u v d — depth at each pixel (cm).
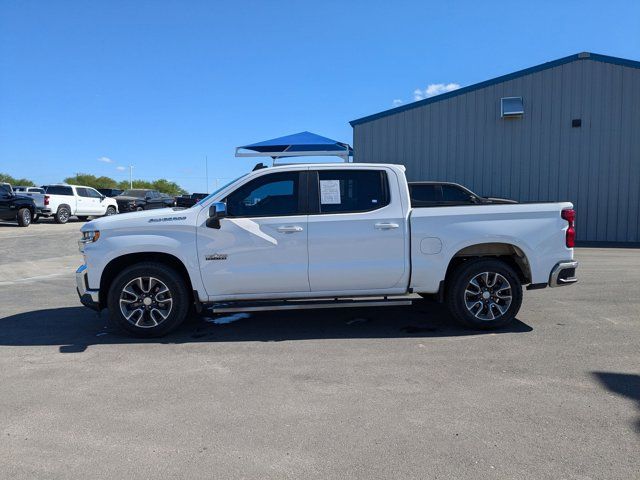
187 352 517
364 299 580
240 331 597
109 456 315
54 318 671
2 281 976
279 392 410
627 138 1521
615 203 1540
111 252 552
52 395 407
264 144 1441
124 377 446
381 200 575
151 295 565
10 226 2436
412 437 334
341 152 1438
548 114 1564
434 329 596
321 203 571
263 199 574
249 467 301
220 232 557
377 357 495
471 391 407
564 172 1565
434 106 1638
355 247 565
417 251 568
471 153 1619
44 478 292
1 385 430
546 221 579
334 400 393
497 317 581
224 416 367
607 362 472
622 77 1513
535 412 368
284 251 561
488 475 289
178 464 305
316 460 307
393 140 1673
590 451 314
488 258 591
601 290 806
